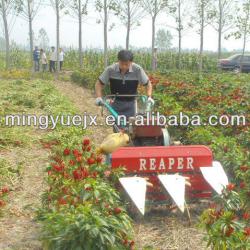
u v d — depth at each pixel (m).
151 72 17.52
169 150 4.37
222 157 5.17
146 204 4.32
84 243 2.99
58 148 5.95
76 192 3.46
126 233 3.26
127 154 4.30
